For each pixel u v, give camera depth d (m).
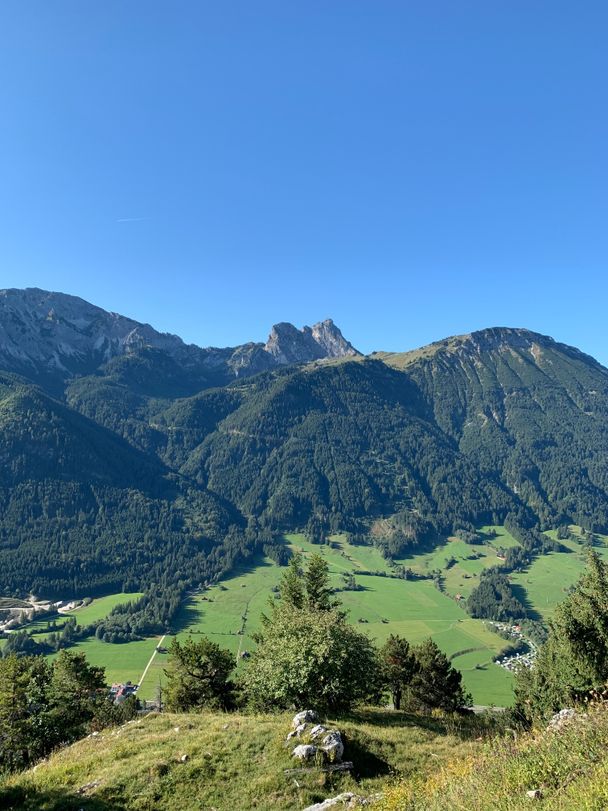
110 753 24.47
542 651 47.28
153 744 25.00
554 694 38.16
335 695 35.06
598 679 34.66
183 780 20.80
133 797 19.86
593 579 39.19
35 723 47.12
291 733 23.52
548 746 13.43
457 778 14.85
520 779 12.55
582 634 36.28
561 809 10.09
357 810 16.41
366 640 39.44
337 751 21.64
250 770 21.27
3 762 40.69
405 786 17.20
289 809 18.47
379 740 24.80
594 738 12.89
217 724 27.55
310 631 37.25
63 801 19.91
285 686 34.19
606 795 9.79
